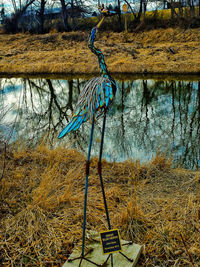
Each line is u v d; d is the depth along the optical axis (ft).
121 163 17.30
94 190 14.17
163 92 41.47
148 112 32.37
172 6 81.56
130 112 32.60
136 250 9.96
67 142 20.12
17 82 54.39
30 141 21.48
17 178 15.11
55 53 72.74
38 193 13.12
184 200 13.00
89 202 13.03
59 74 61.72
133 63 57.52
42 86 50.01
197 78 49.06
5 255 10.10
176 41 72.54
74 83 51.34
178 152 20.80
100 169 8.66
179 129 26.32
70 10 95.96
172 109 33.17
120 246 8.79
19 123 28.86
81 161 17.33
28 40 84.94
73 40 81.25
